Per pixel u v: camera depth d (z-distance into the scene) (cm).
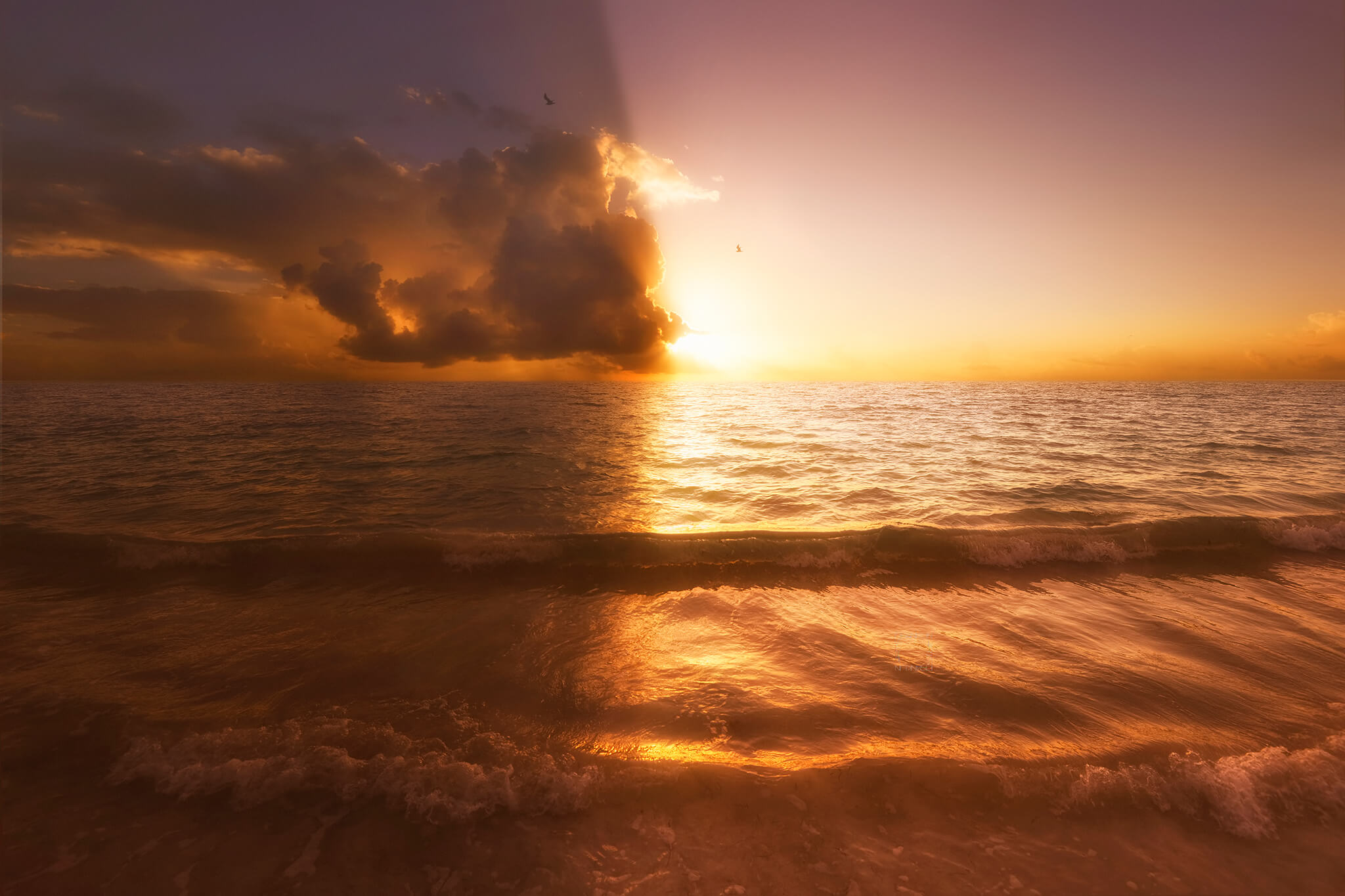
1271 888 280
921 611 663
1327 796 342
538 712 444
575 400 5453
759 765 370
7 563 797
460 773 358
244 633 594
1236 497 1230
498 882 283
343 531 996
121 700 457
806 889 277
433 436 2398
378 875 288
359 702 459
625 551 850
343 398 5525
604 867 292
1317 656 541
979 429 2634
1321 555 861
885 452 1925
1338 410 3712
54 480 1412
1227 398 5109
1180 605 678
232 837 313
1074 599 698
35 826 317
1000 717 432
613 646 569
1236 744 399
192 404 4331
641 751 391
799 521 1068
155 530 988
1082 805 336
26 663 521
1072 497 1234
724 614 653
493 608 671
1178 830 319
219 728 419
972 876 285
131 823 322
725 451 1970
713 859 296
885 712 441
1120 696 464
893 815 326
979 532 891
